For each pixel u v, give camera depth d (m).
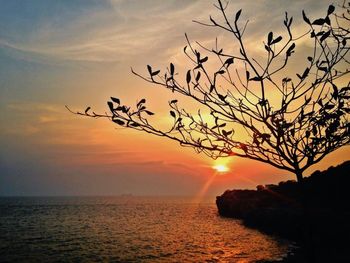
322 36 4.11
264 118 4.15
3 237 50.69
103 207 163.25
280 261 25.14
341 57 4.08
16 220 82.56
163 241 46.62
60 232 58.44
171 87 4.17
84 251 37.75
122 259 32.91
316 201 53.75
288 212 54.97
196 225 72.25
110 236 52.75
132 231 60.62
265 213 62.81
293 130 4.25
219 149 4.41
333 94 4.12
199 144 4.39
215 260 32.28
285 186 79.25
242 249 39.00
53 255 35.19
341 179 56.72
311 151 4.34
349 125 4.19
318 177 62.00
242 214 85.31
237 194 104.56
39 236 52.38
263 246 41.16
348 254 23.03
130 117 4.26
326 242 29.81
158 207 172.50
